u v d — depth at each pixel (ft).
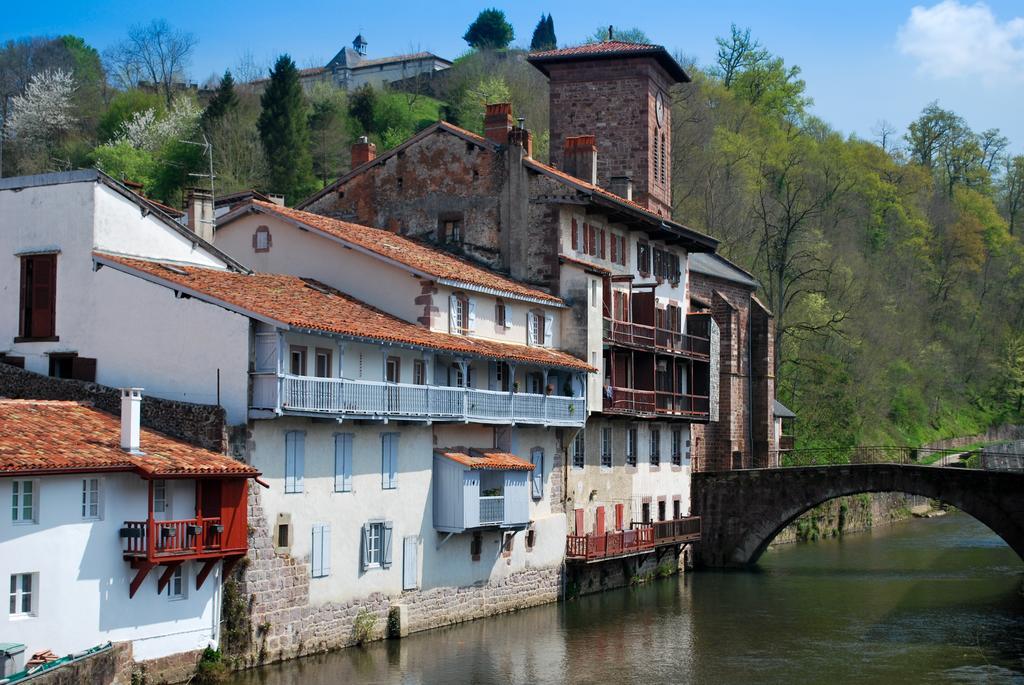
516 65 421.18
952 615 173.78
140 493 112.78
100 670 98.02
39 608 103.81
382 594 142.20
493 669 132.26
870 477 213.46
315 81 466.70
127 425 112.68
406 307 157.17
